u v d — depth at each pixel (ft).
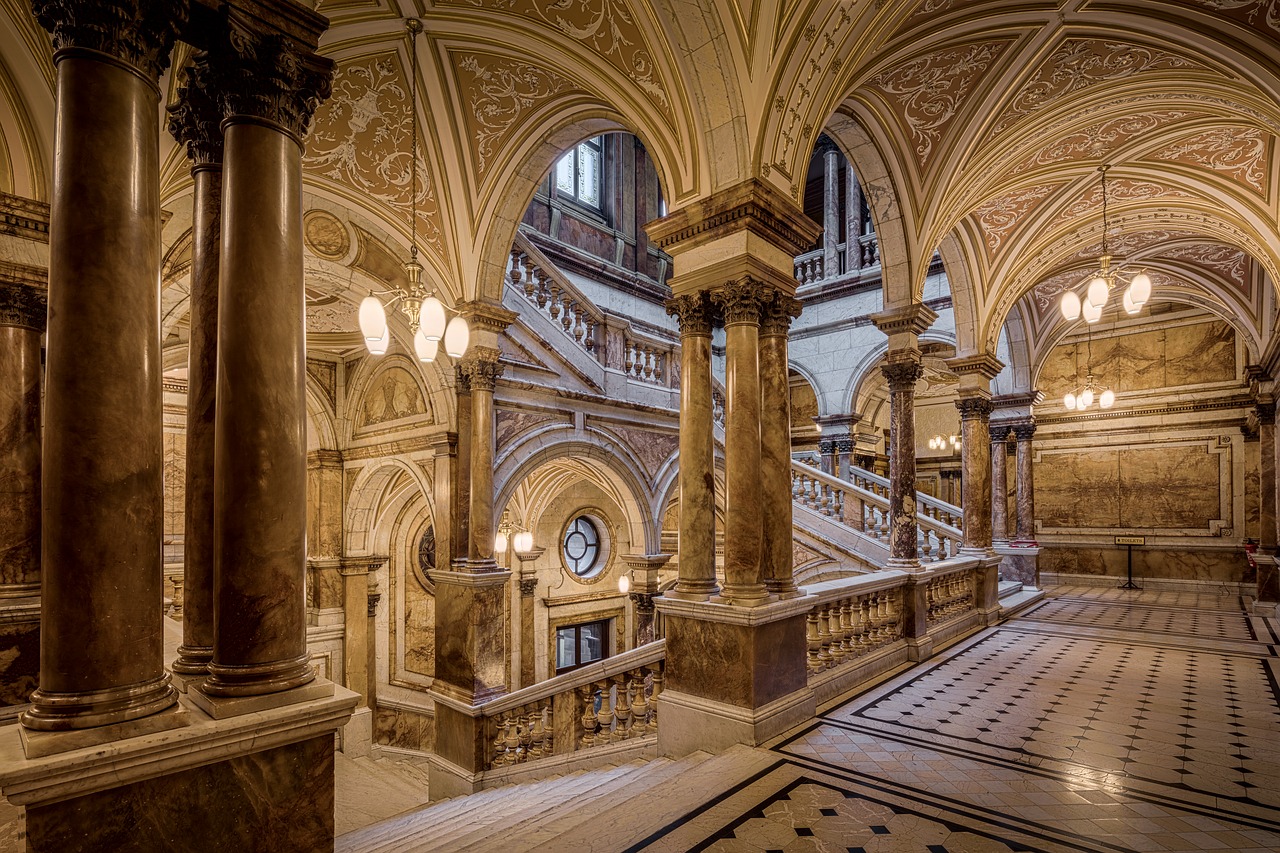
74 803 7.11
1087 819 11.44
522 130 22.44
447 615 26.32
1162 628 30.50
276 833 8.50
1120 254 36.47
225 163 9.09
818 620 19.48
